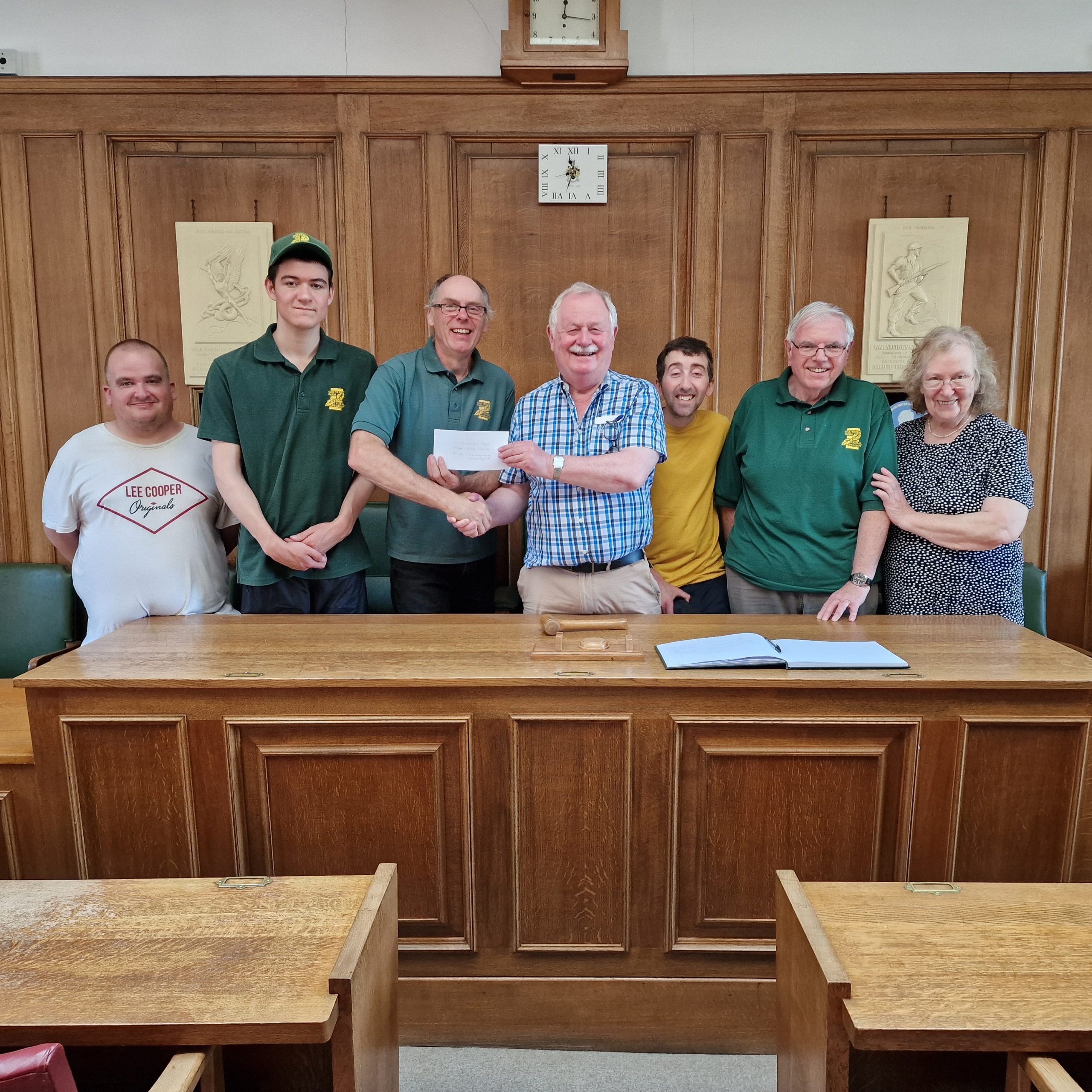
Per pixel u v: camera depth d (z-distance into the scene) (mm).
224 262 3449
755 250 3471
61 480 2340
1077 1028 1064
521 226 3480
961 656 1855
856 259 3467
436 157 3410
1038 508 3586
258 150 3422
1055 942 1241
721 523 2801
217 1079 1189
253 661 1850
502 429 2551
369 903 1299
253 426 2344
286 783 1791
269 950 1216
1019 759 1749
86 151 3398
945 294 3445
